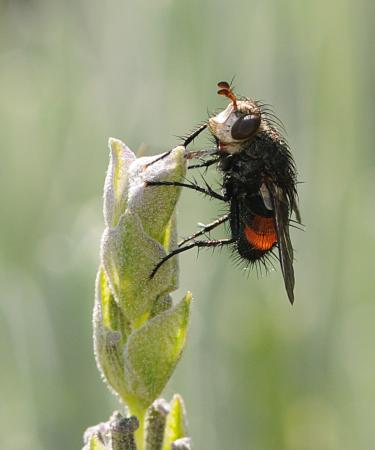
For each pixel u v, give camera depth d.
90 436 0.17
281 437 0.22
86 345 0.22
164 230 0.17
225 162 0.20
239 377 0.22
